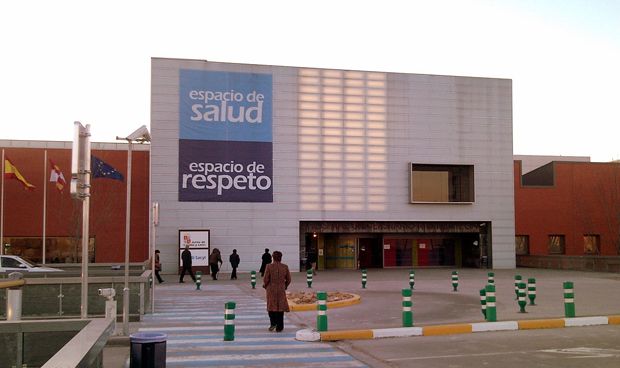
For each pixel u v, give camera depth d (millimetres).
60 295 15047
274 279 14234
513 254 42844
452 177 42594
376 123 41031
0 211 38844
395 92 41500
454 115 42375
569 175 48312
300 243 40031
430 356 11406
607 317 15672
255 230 38562
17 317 11664
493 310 15086
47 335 7273
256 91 39281
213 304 20281
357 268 43000
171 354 11570
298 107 39812
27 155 39719
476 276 34594
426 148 41750
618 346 12391
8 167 34625
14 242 39281
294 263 38938
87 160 10922
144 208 40969
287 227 39031
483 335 13953
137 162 41125
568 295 15898
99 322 7113
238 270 38125
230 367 10445
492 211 42625
